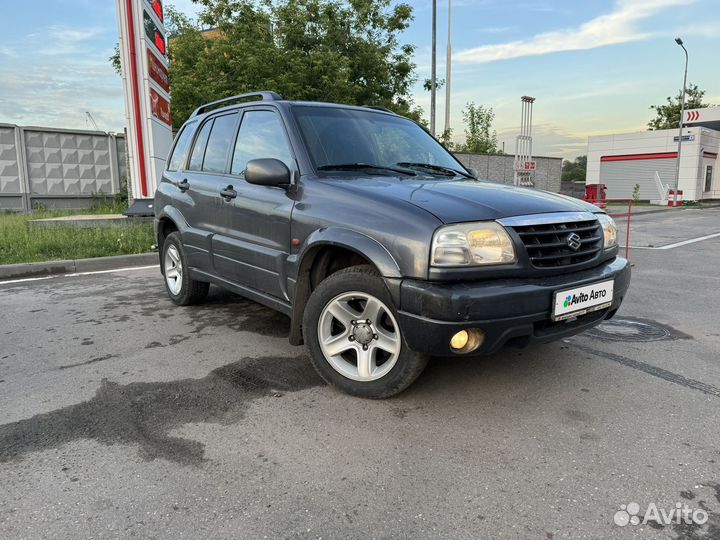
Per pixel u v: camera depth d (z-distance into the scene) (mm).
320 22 17312
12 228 9516
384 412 2957
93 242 8672
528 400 3113
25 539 1950
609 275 3096
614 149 39500
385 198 2979
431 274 2652
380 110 4539
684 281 6887
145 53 10336
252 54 15711
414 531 2004
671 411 2988
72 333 4457
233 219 4070
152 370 3600
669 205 32812
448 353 2646
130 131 10617
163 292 6086
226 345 4105
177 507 2143
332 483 2305
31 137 15055
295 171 3527
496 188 3402
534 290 2705
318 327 3199
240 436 2705
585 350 3986
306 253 3260
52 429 2783
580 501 2178
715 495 2219
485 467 2426
